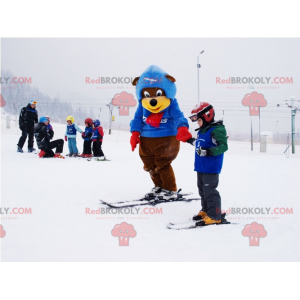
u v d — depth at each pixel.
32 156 11.24
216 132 3.84
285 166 10.44
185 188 6.16
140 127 5.01
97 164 9.75
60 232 3.55
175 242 3.25
